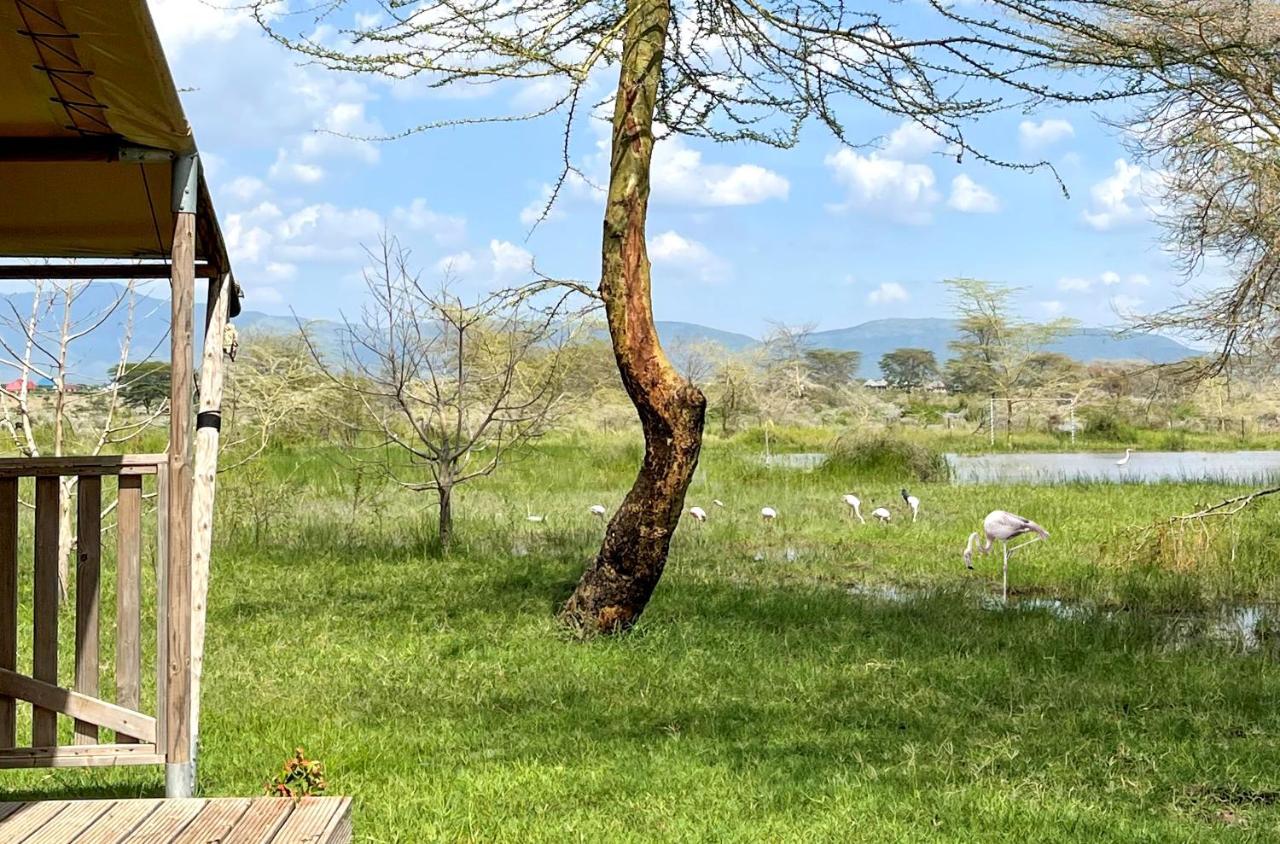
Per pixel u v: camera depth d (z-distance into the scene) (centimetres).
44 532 566
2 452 1468
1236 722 752
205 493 641
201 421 652
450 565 1397
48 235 679
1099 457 4525
